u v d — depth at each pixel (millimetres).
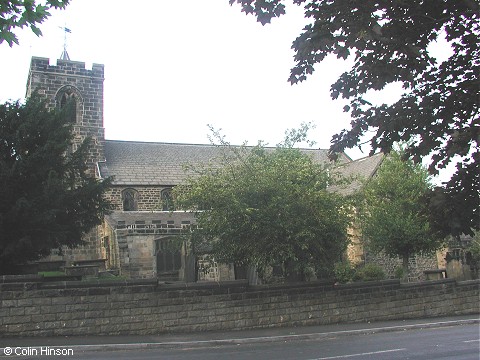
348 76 5793
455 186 4902
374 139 5809
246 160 20859
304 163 19906
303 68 5984
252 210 17094
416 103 5484
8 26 6230
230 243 18219
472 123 4984
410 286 21969
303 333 16250
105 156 35312
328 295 19625
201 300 16938
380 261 33969
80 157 20688
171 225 27938
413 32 5320
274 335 15672
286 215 17406
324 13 5398
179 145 39844
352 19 5246
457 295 23375
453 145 5062
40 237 17734
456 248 32406
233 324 17344
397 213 28234
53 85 34375
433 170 5512
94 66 35781
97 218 20422
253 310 17828
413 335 16172
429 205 5012
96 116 35281
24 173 18000
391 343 14023
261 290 18172
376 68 5438
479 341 14047
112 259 28047
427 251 29047
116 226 27406
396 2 5090
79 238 20219
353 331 16875
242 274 26953
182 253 27938
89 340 13898
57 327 14656
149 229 27281
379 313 20781
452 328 18344
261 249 17953
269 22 5711
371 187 29281
